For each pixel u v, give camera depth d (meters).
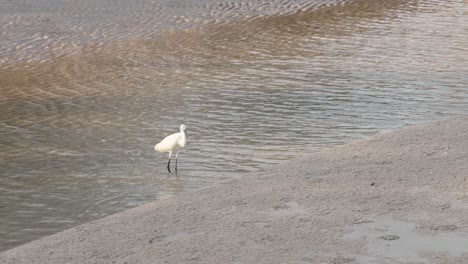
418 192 12.95
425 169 14.13
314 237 11.16
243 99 21.69
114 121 19.80
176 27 32.25
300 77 24.19
